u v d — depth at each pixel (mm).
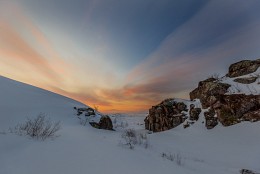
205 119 18453
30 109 17516
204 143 14680
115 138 13211
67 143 8133
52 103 21609
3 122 12320
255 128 14102
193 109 20406
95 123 19188
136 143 12609
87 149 7527
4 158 5488
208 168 8727
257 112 15109
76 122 18375
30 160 5609
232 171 8664
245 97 16422
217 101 18141
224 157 11492
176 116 21125
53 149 6930
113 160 6508
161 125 22203
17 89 22172
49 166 5344
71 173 5062
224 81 20203
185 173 6723
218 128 16531
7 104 16719
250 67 19984
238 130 14820
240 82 18891
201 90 22531
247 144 12547
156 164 7113
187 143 15438
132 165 6305
